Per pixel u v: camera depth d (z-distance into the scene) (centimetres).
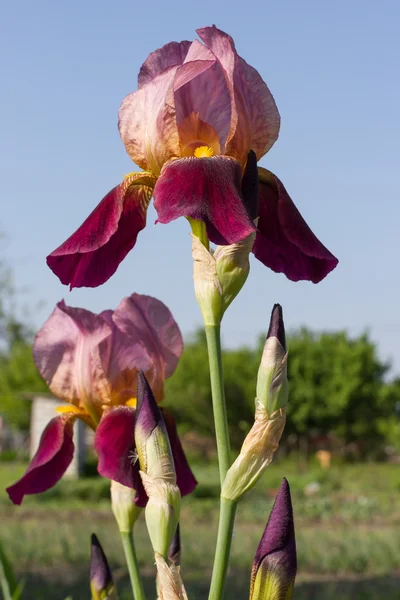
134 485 57
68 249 53
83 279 54
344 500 500
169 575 49
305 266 56
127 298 62
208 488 497
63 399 62
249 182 51
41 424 627
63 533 324
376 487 597
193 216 49
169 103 53
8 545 286
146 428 50
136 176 54
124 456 58
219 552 49
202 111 53
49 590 225
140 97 54
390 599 224
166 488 49
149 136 53
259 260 57
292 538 48
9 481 569
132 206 55
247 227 49
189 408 747
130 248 56
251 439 49
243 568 270
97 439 59
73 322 62
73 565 269
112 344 61
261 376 49
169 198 50
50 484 62
